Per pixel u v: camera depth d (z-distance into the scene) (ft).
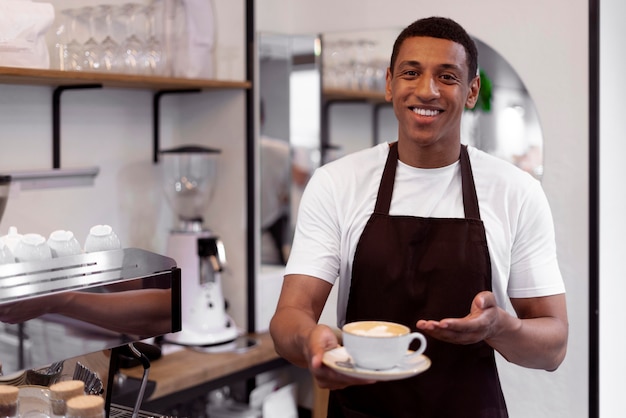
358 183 5.75
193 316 9.68
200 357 9.33
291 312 5.13
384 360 4.11
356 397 5.73
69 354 4.57
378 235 5.62
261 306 10.44
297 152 10.77
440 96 5.16
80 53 8.27
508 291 5.78
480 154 5.75
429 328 4.30
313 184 5.82
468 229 5.52
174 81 8.94
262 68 10.31
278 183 10.64
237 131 10.23
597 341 8.79
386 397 5.62
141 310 4.88
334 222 5.73
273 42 10.45
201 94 10.46
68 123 9.19
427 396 5.56
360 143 10.52
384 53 10.20
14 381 4.95
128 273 4.84
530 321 5.15
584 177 8.81
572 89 8.84
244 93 10.14
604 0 8.77
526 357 5.11
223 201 10.46
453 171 5.66
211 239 9.65
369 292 5.66
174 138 10.63
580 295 8.87
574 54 8.80
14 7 7.36
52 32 8.14
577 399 8.92
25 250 4.76
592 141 8.73
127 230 9.96
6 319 4.29
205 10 9.50
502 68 9.28
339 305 5.95
